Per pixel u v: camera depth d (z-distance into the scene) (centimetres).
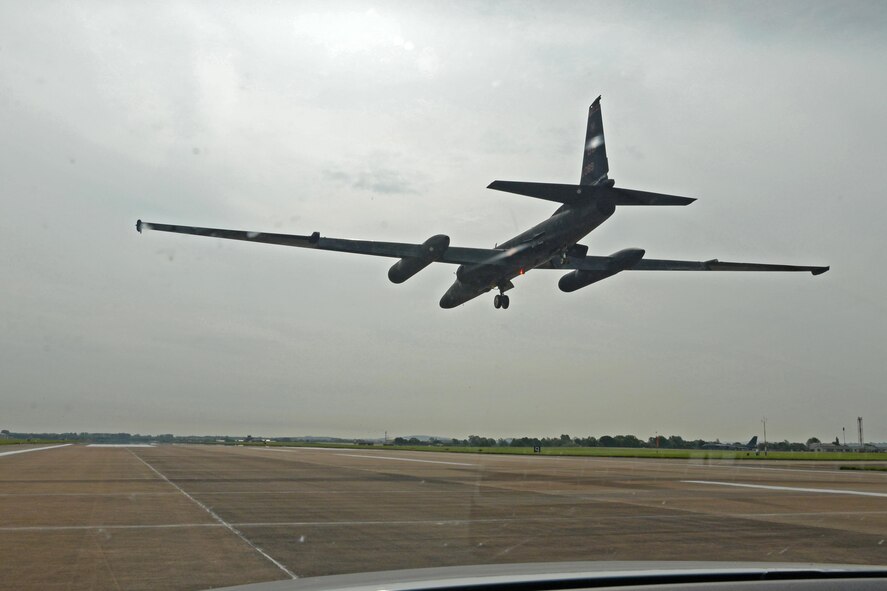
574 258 3412
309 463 4000
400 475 2884
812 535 1252
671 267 3678
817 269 3559
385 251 3272
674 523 1396
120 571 902
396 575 345
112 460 4162
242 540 1149
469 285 3619
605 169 3403
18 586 816
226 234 2980
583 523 1382
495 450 9100
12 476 2627
